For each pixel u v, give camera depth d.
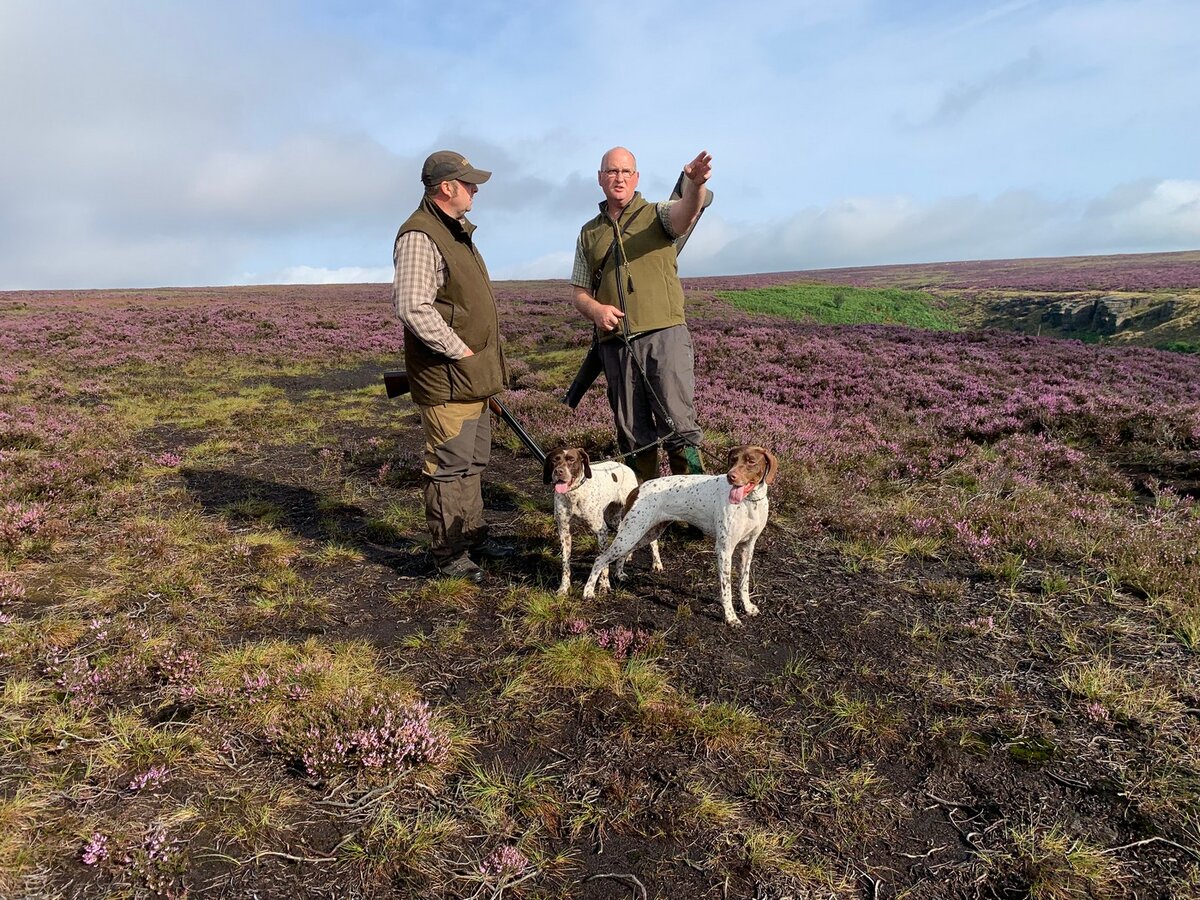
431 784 2.58
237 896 2.05
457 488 4.36
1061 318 52.59
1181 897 2.07
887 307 53.69
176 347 19.14
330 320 26.25
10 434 7.99
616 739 2.88
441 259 3.95
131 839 2.21
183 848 2.22
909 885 2.17
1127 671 3.28
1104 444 8.11
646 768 2.70
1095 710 2.95
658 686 3.23
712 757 2.77
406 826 2.37
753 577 4.55
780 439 7.88
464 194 4.05
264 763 2.67
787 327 19.67
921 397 10.63
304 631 3.80
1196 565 4.34
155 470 7.27
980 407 9.74
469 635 3.79
